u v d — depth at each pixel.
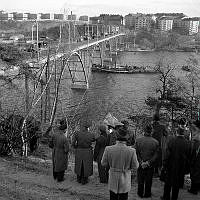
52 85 24.69
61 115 22.95
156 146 7.54
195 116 19.73
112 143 8.84
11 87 18.53
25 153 12.52
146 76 87.75
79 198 7.56
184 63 97.25
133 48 194.88
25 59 19.50
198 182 7.91
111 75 90.31
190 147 7.40
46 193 7.70
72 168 11.18
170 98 22.59
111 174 6.29
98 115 36.88
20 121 12.95
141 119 21.84
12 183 8.14
